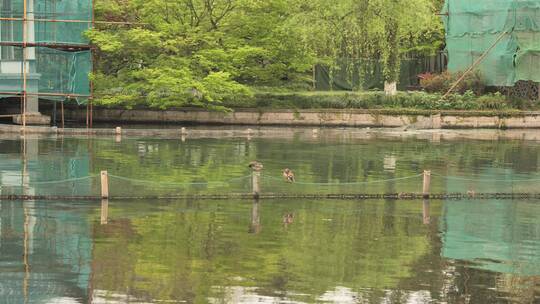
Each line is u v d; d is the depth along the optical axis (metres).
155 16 63.12
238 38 64.62
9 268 22.09
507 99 67.62
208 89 60.19
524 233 27.30
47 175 35.94
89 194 31.80
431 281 21.78
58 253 23.53
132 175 36.38
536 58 66.19
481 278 22.16
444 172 39.59
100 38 57.75
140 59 62.38
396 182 36.28
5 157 41.41
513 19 66.50
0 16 56.00
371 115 64.75
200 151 45.69
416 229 27.47
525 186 35.88
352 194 32.66
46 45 56.38
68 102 63.44
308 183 35.47
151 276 21.61
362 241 25.69
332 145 50.22
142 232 26.06
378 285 21.34
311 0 65.44
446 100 66.44
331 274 22.12
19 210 28.91
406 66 80.25
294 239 25.67
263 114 64.31
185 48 62.25
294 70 70.31
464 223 28.55
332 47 66.25
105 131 54.38
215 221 27.84
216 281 21.31
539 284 21.72
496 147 50.97
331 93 67.19
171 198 31.47
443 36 80.31
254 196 31.88
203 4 63.62
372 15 65.50
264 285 21.08
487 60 68.75
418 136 57.38
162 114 63.72
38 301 19.59
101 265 22.50
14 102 63.47
